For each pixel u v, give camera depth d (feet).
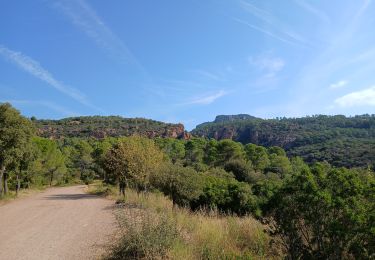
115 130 573.33
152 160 82.48
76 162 300.20
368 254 19.83
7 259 30.07
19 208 73.67
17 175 119.14
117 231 38.88
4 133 92.63
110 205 73.41
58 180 241.76
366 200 20.88
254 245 29.76
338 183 21.62
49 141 190.90
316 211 21.56
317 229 21.62
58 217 56.80
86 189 162.20
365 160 211.82
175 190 64.95
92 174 270.05
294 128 519.60
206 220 40.63
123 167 87.25
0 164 96.48
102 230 41.81
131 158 82.89
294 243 23.09
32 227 46.98
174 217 39.93
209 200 72.90
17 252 32.45
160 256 24.90
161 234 26.78
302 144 415.85
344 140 334.85
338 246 20.58
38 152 137.08
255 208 66.18
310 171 22.47
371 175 22.29
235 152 249.34
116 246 28.76
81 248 32.55
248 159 250.16
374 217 19.39
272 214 24.50
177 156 282.36
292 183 22.75
